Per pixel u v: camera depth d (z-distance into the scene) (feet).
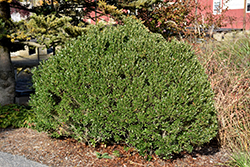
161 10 32.27
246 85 19.03
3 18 22.36
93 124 14.57
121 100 13.50
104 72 13.87
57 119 15.81
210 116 14.21
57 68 15.14
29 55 54.54
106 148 16.16
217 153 16.31
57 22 21.20
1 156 14.84
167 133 14.12
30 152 15.44
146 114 13.57
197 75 14.49
